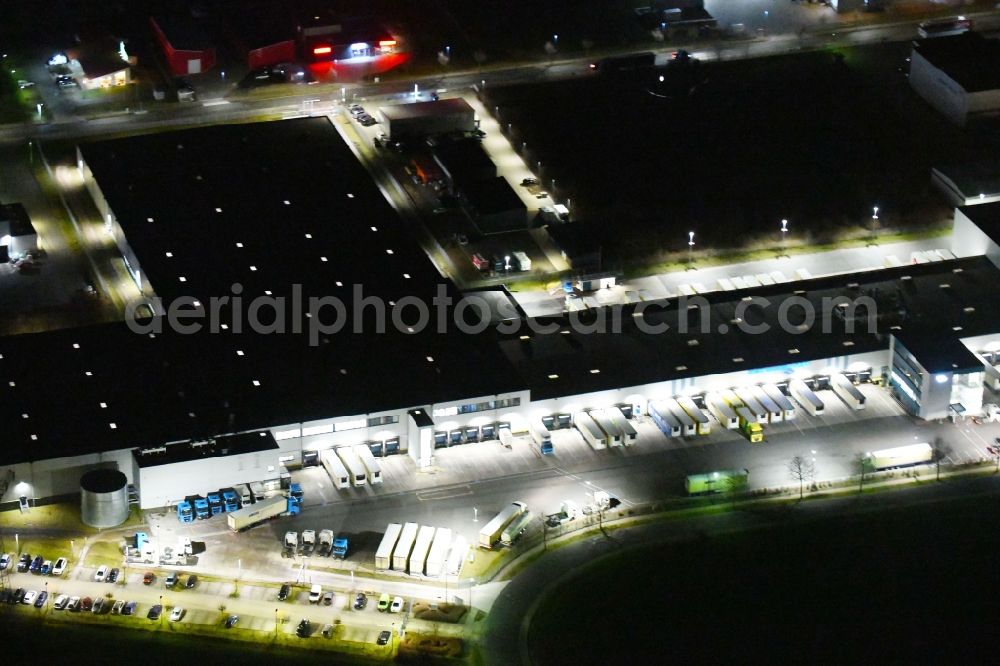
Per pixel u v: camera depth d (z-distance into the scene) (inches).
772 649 7652.6
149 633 7687.0
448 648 7647.6
